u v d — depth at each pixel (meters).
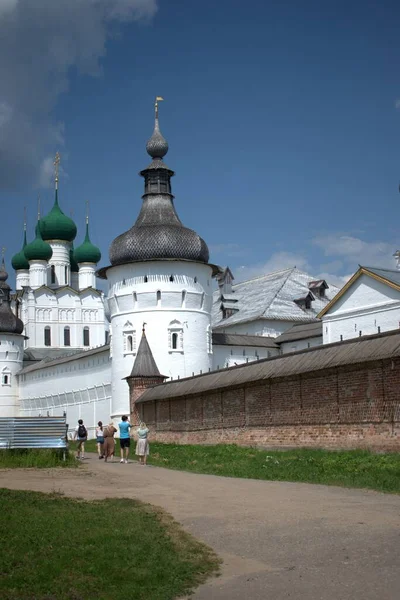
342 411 29.92
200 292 64.69
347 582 10.77
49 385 89.62
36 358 111.25
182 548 13.21
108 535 14.01
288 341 69.31
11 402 103.44
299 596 10.40
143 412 52.28
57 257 123.44
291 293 82.62
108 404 71.62
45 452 31.28
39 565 12.10
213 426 41.03
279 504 17.33
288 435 33.53
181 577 11.62
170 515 16.34
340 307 54.88
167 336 62.94
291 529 14.31
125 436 33.22
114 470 28.09
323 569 11.51
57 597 10.77
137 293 63.69
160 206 66.44
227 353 68.44
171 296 63.31
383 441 27.52
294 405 33.19
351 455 26.86
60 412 85.50
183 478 24.23
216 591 10.98
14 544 13.34
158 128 67.75
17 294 123.06
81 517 15.84
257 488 20.61
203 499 18.73
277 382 34.53
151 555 12.70
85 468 29.11
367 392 28.52
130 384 55.12
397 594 10.11
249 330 79.00
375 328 51.69
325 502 17.31
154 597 10.80
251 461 29.19
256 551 12.91
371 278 52.31
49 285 122.56
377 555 11.95
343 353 30.38
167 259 63.25
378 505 16.55
